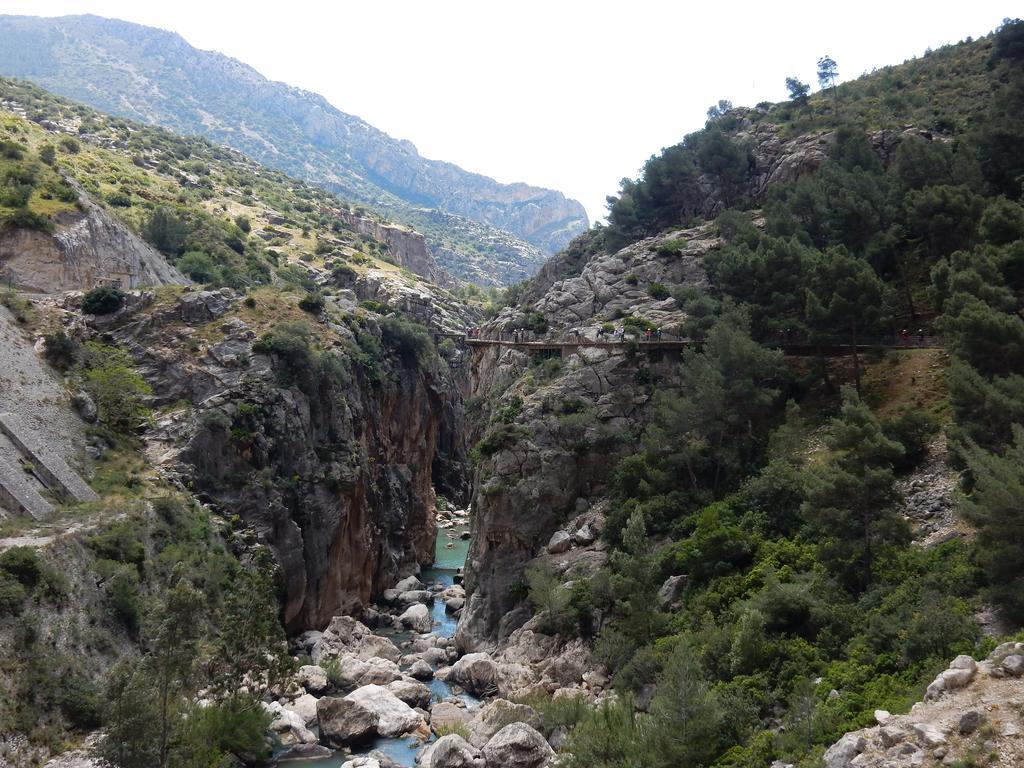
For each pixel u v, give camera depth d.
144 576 61.62
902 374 65.25
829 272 68.06
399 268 193.00
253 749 49.03
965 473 47.72
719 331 68.62
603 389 77.50
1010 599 37.34
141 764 38.16
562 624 63.69
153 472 74.25
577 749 43.00
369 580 94.88
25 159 106.81
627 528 60.31
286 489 81.19
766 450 64.81
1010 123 82.31
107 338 86.25
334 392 91.62
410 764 50.81
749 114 125.88
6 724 44.81
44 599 52.03
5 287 89.00
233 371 83.69
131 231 115.00
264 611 51.62
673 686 41.62
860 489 46.94
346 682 64.44
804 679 40.34
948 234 73.25
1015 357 51.34
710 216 105.19
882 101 113.88
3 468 63.44
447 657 72.25
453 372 166.88
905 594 43.06
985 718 29.02
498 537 73.50
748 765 37.19
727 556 56.59
